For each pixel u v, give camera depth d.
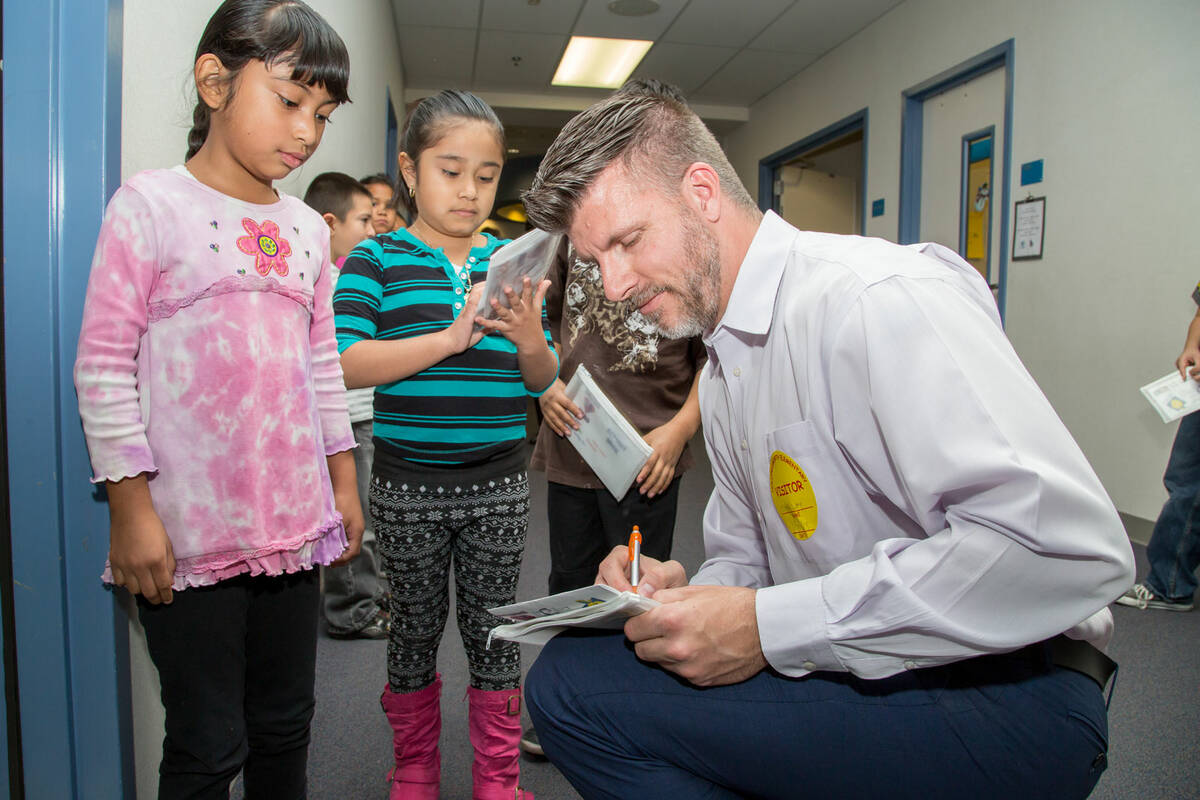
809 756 0.81
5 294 0.96
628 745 0.86
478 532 1.36
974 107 4.45
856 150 7.29
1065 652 0.83
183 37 1.33
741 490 1.08
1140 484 3.29
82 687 1.01
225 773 0.96
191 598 0.95
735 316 0.90
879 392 0.75
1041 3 3.78
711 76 6.65
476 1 5.09
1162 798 1.44
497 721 1.35
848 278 0.80
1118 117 3.35
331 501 1.10
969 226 4.51
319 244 1.13
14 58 0.95
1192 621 2.33
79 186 0.97
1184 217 3.06
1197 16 2.99
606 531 1.61
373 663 2.02
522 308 1.29
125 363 0.87
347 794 1.44
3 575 1.02
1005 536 0.71
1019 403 0.72
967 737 0.77
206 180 0.98
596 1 5.08
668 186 0.85
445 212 1.34
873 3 5.03
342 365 1.24
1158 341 3.19
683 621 0.80
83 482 1.00
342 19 2.76
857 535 0.87
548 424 1.62
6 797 1.03
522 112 7.50
